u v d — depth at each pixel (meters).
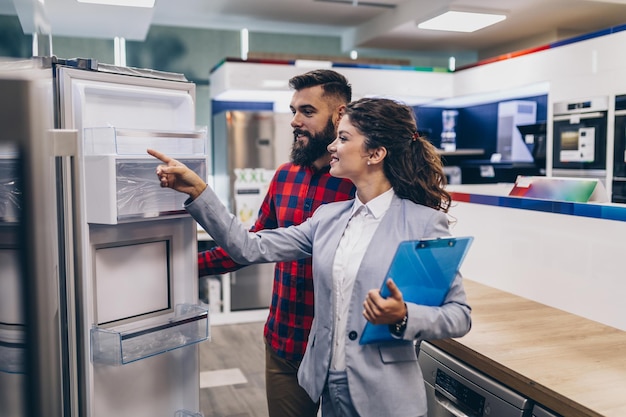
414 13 4.97
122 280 1.73
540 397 1.53
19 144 1.15
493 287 2.70
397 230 1.52
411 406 1.48
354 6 5.22
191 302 1.88
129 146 1.61
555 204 2.29
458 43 6.09
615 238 2.03
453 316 1.44
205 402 3.67
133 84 1.70
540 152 5.39
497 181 6.26
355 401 1.48
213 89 5.75
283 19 5.68
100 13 4.41
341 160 1.57
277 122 5.32
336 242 1.59
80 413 1.61
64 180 1.47
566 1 4.49
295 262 1.99
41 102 1.20
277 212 2.10
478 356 1.78
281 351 2.02
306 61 5.39
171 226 1.85
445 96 5.94
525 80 4.99
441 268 1.38
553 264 2.32
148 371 1.85
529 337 1.94
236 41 6.08
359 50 6.45
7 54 1.11
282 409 2.08
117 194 1.55
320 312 1.58
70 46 5.51
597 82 4.23
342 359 1.55
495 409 1.69
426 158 1.59
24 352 1.20
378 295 1.32
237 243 1.66
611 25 5.31
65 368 1.57
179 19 5.63
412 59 6.86
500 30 5.49
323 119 1.95
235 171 5.22
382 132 1.52
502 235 2.62
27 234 1.19
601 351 1.80
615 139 4.09
